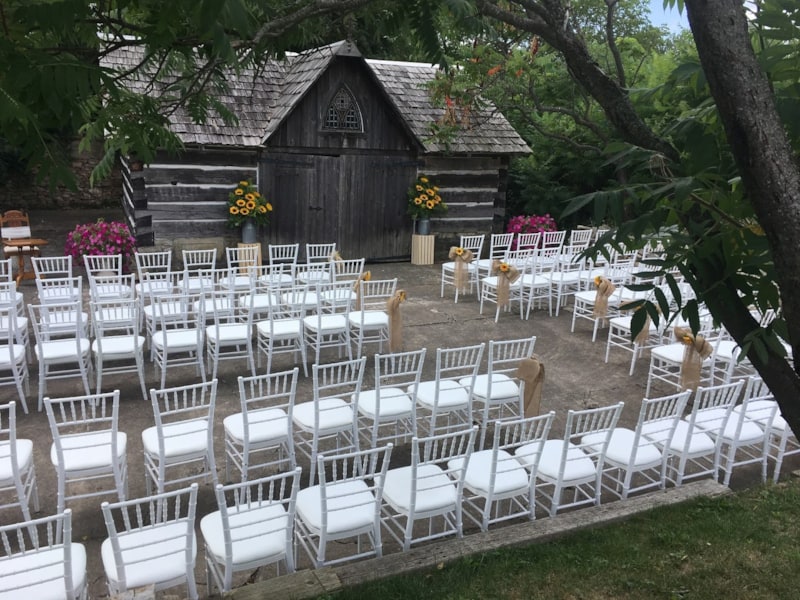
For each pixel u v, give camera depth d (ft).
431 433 18.12
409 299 36.22
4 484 13.70
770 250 5.97
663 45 42.98
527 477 14.84
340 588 11.96
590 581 12.68
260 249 41.01
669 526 14.66
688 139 6.81
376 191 45.27
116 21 6.92
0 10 5.37
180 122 38.34
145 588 9.97
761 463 18.99
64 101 5.55
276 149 41.39
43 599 10.07
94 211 63.57
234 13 4.62
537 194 55.31
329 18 10.90
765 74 6.42
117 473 14.40
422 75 48.60
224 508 10.80
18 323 23.82
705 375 26.30
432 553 13.14
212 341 23.35
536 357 27.53
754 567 13.25
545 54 34.22
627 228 6.36
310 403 17.58
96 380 23.04
